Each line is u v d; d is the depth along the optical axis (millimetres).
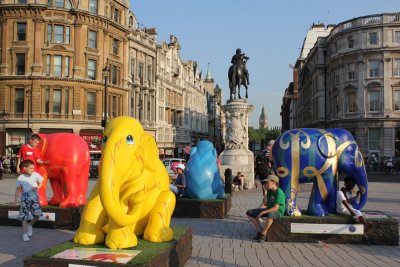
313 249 8234
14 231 9859
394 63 43438
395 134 43312
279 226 8883
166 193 6859
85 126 39062
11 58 38094
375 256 7715
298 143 9031
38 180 9016
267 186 9023
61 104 38281
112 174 5293
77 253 5656
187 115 67250
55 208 10117
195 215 12086
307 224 8789
